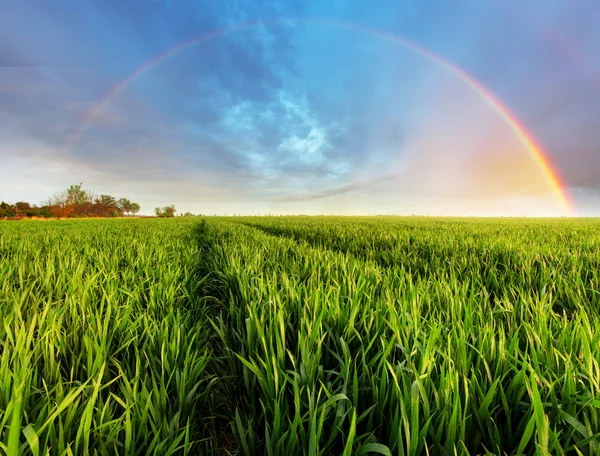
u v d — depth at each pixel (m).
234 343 2.52
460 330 1.89
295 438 1.26
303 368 1.70
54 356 1.99
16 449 1.08
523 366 1.46
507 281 4.25
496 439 1.32
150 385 1.81
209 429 1.81
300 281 3.92
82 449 1.30
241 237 9.34
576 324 1.99
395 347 1.93
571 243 7.70
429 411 1.32
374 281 3.52
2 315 2.45
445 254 5.81
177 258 5.88
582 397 1.33
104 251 6.62
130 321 2.60
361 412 1.61
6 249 7.09
